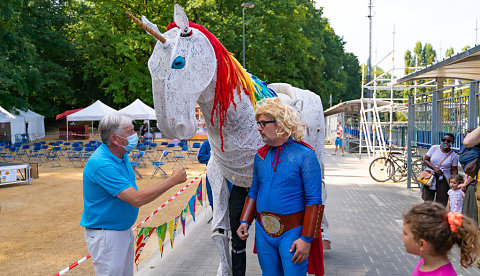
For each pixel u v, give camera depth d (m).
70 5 40.12
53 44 38.44
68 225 7.68
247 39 31.92
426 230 2.00
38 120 35.25
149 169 16.12
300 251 2.75
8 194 11.09
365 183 12.11
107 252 3.05
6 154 21.11
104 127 3.03
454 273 2.04
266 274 2.99
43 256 5.82
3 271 5.21
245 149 3.49
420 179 7.24
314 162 2.82
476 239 1.97
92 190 3.03
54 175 14.77
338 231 6.79
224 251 3.90
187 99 3.06
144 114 24.64
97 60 33.62
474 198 5.03
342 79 55.25
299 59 39.31
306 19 45.22
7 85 23.30
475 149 5.53
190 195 10.38
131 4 32.56
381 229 6.91
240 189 3.80
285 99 4.19
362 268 5.04
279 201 2.84
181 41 3.05
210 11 30.14
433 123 9.62
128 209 3.13
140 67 33.78
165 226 4.29
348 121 33.28
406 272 4.90
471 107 7.46
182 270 5.04
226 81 3.27
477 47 6.50
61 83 38.16
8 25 21.56
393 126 19.66
